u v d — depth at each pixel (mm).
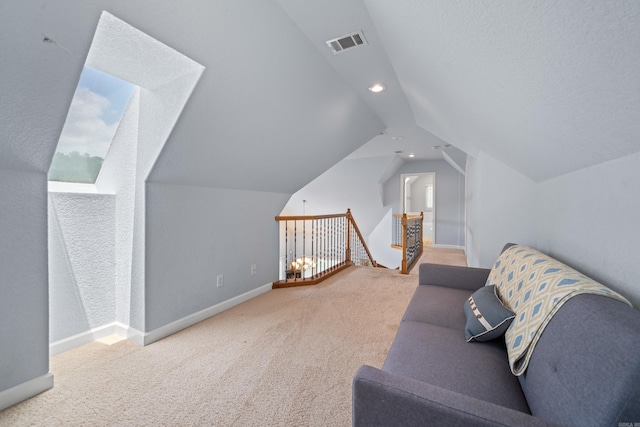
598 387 699
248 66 1874
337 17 1712
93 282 2213
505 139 1852
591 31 613
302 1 1578
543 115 1166
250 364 1878
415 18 1230
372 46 2025
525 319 1193
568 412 760
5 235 1468
